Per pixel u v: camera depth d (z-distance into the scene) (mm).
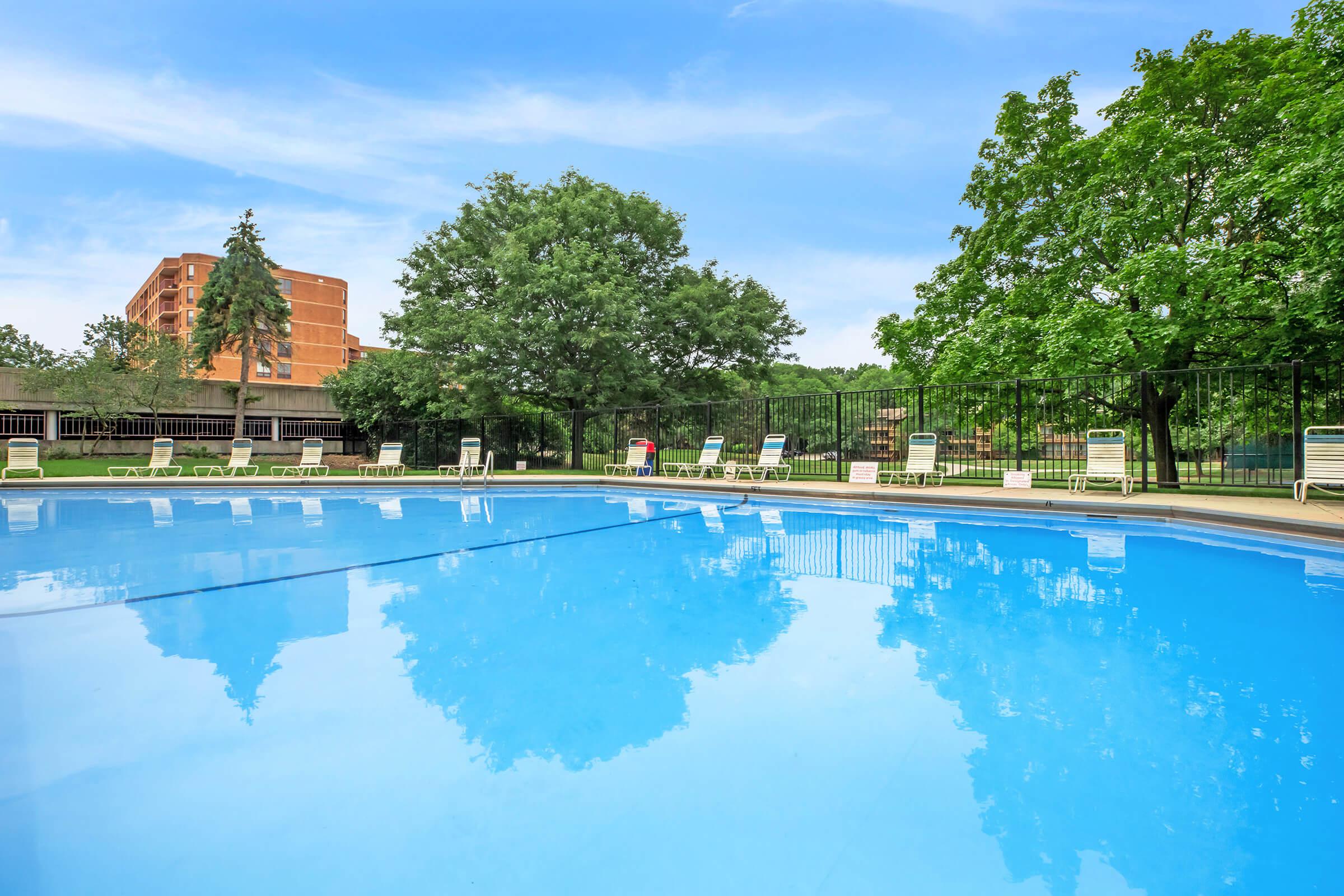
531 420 21125
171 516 9836
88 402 25469
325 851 1668
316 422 33719
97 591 4727
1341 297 10688
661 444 17562
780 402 15719
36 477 15570
